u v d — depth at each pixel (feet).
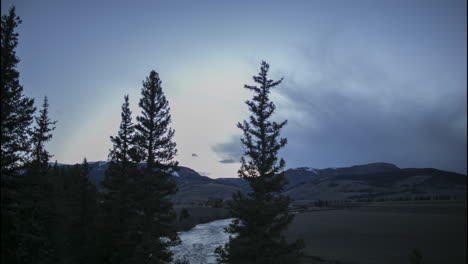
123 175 86.53
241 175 75.25
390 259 128.36
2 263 53.36
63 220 90.17
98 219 85.15
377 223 294.66
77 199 104.63
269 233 71.61
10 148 55.52
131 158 85.61
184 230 273.95
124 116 90.53
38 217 69.00
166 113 89.81
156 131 86.22
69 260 86.84
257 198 73.10
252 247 67.67
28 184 59.67
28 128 59.47
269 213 69.31
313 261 130.21
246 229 72.79
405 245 162.91
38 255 67.31
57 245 85.51
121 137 88.33
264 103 76.33
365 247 158.81
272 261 66.54
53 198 85.35
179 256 145.07
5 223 53.83
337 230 240.94
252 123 75.56
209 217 420.77
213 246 172.65
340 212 521.24
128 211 81.66
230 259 72.59
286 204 72.95
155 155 85.81
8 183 56.13
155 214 87.10
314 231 239.30
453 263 120.78
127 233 78.07
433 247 155.33
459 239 180.65
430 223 285.43
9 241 54.95
